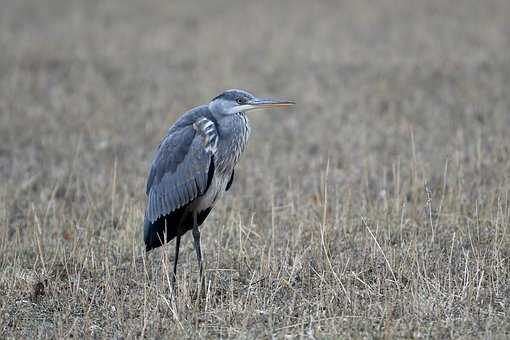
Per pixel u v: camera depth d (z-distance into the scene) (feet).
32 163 50.52
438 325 26.40
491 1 107.24
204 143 32.04
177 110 62.75
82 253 34.71
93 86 71.26
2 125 58.70
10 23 101.55
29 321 29.04
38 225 36.63
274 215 38.27
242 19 102.89
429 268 31.63
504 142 46.85
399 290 28.73
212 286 31.30
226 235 37.27
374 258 32.55
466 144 50.55
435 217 38.11
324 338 25.80
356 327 26.63
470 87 65.41
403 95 65.00
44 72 76.33
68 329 28.09
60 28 98.58
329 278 31.22
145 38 92.07
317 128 57.31
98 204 41.50
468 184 41.78
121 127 58.90
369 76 71.92
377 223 34.63
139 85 72.02
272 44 86.99
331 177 45.85
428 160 47.16
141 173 48.06
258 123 60.13
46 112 62.44
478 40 83.56
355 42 86.33
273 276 31.91
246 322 27.27
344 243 35.14
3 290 31.24
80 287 31.91
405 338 25.76
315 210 39.50
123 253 35.35
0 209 39.81
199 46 87.56
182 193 32.07
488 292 29.12
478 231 34.09
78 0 121.80
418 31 90.17
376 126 56.39
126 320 28.53
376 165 47.01
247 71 75.72
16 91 68.64
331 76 72.84
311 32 93.25
